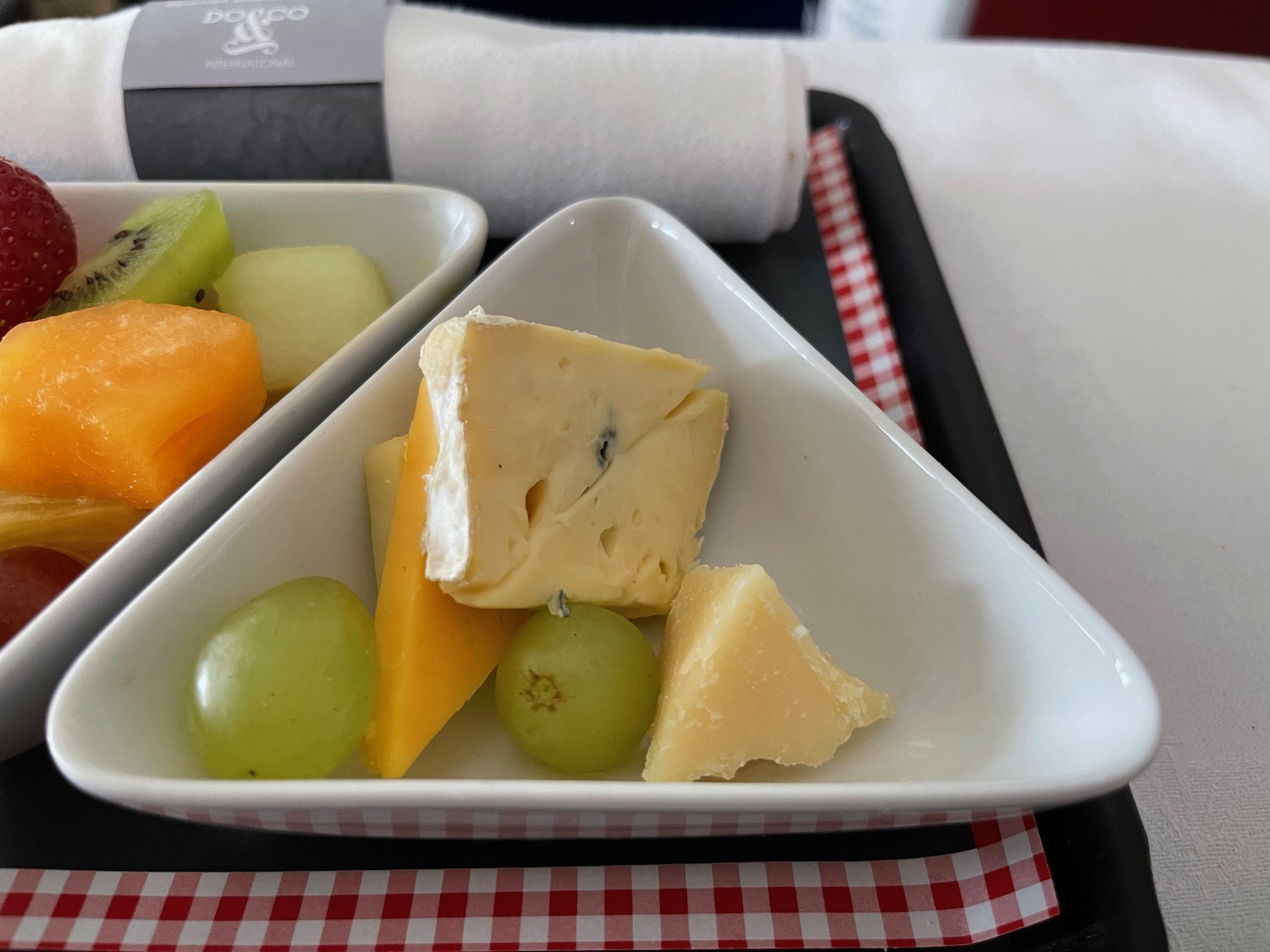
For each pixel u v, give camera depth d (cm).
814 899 51
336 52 79
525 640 51
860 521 59
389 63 78
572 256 72
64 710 40
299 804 38
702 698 48
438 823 44
